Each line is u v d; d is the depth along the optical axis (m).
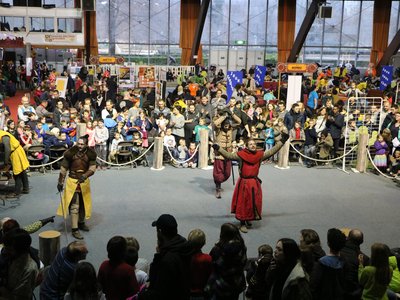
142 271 4.67
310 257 4.21
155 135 11.87
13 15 24.75
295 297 3.61
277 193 9.38
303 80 20.36
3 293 4.07
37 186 9.26
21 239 4.07
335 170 11.34
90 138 10.69
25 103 11.95
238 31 30.08
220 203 8.62
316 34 30.30
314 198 9.13
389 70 18.89
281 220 7.90
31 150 10.00
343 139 11.96
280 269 3.91
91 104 14.02
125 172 10.55
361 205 8.80
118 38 29.56
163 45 29.94
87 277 3.66
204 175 10.51
